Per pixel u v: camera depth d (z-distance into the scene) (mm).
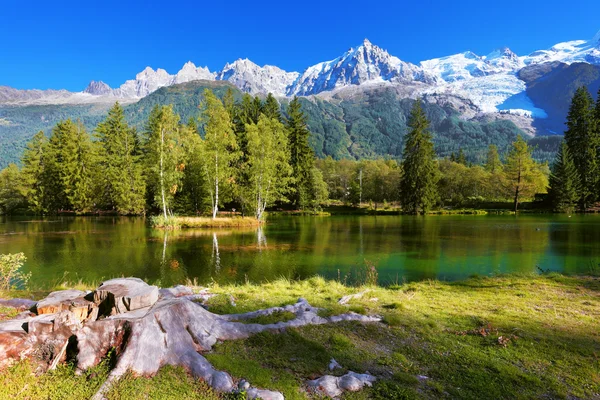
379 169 80375
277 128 41625
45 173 50625
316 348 5270
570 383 4797
